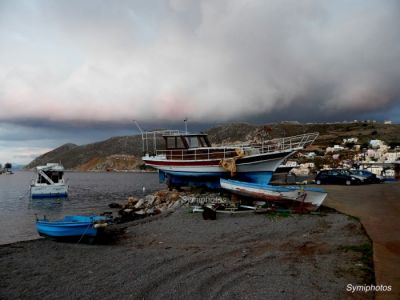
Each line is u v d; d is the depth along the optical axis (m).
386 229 13.80
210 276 9.59
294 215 17.98
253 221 16.98
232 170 26.80
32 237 20.16
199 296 8.22
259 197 21.67
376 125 184.62
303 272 9.49
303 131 189.12
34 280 10.02
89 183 91.38
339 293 7.97
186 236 14.99
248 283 8.88
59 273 10.62
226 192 26.91
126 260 11.73
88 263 11.61
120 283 9.44
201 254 12.02
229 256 11.59
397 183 37.34
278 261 10.69
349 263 10.08
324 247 11.97
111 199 44.59
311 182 38.69
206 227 16.36
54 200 43.19
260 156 26.55
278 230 14.95
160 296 8.34
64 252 13.27
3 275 10.52
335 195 24.67
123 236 15.80
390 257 10.11
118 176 162.38
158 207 25.58
